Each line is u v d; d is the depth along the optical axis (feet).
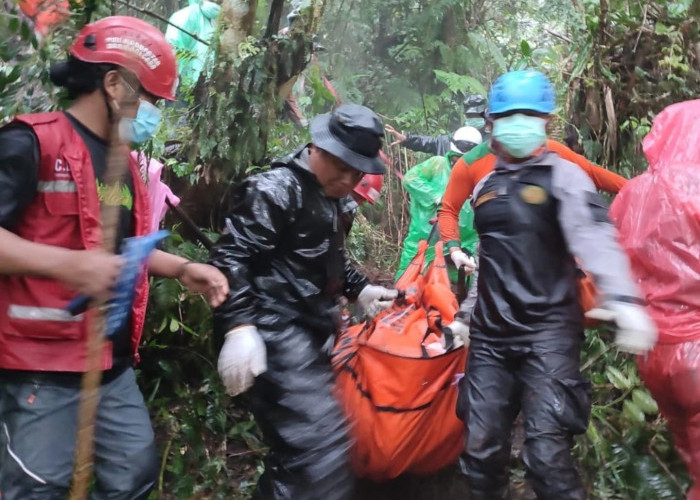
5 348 7.62
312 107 18.04
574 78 15.10
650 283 10.01
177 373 12.79
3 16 9.59
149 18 20.66
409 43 27.61
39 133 7.41
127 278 7.23
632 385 12.58
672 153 10.31
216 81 13.79
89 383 6.59
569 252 10.13
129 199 8.11
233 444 12.81
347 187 9.48
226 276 9.04
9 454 7.69
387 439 11.01
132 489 8.20
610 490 11.68
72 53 7.79
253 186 9.34
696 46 14.25
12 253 6.67
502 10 28.86
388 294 11.31
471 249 16.61
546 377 9.93
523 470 12.48
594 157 14.70
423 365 11.05
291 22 14.11
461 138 17.72
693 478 10.07
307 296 9.51
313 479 9.12
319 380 9.45
